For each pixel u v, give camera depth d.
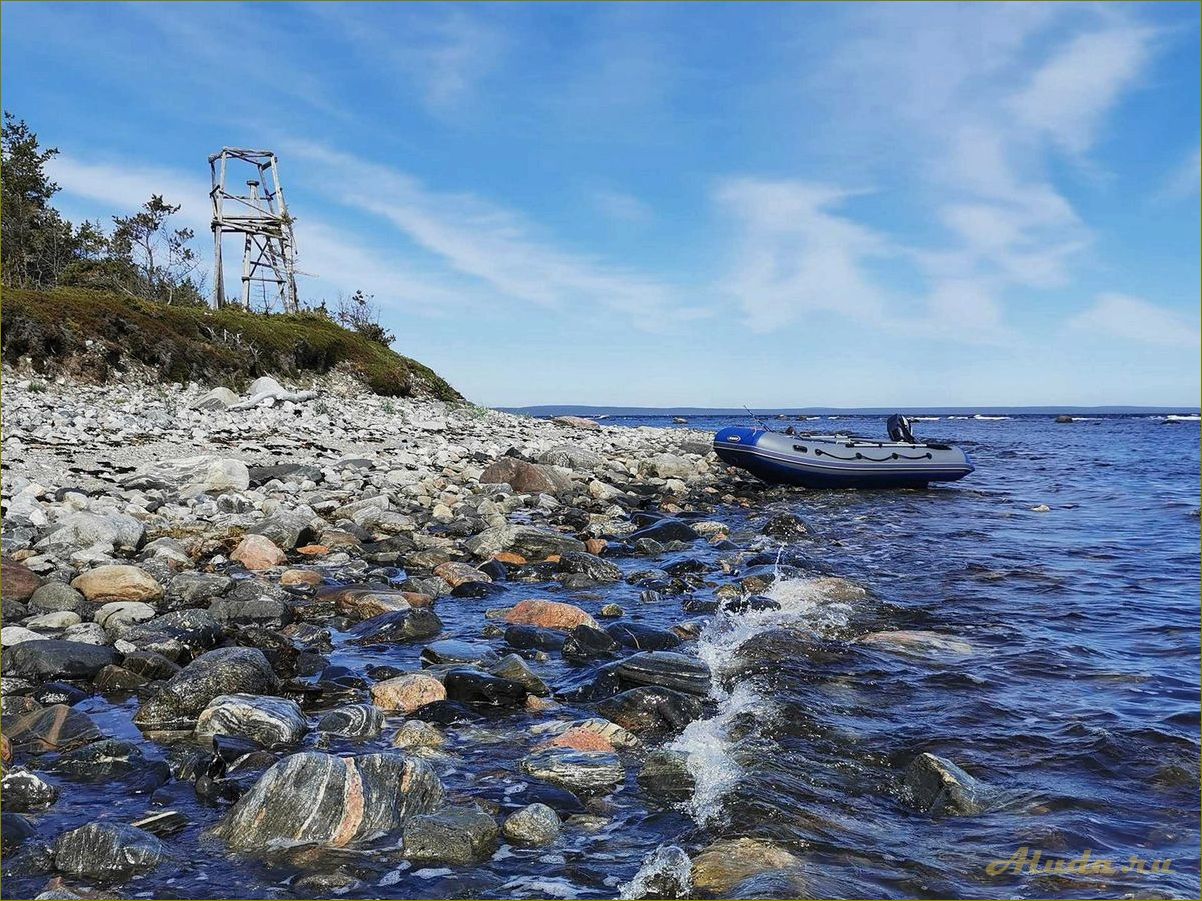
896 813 4.30
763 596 8.89
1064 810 4.30
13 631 6.29
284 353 35.03
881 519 15.81
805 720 5.50
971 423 111.81
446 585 9.26
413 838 3.73
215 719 4.95
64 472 13.30
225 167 44.91
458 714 5.49
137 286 42.66
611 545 11.97
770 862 3.64
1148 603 9.16
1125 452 39.97
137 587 7.83
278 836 3.79
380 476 16.14
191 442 18.03
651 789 4.49
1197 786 4.62
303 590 8.46
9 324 25.12
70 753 4.56
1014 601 9.20
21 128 43.88
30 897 3.26
